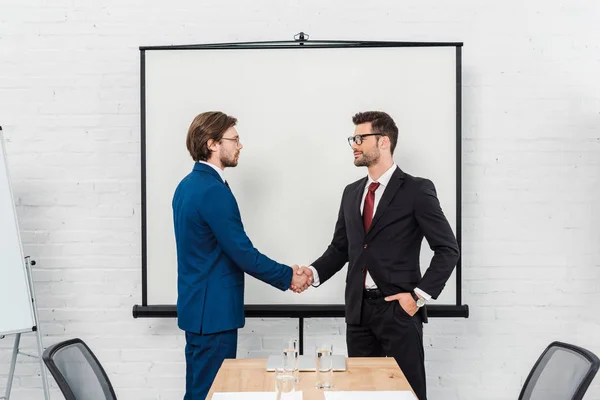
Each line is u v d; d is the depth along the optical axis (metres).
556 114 3.50
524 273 3.52
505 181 3.51
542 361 2.13
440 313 3.36
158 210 3.41
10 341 3.58
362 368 2.29
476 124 3.51
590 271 3.51
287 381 1.97
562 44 3.49
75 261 3.56
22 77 3.54
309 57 3.39
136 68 3.54
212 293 2.88
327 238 3.39
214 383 2.11
